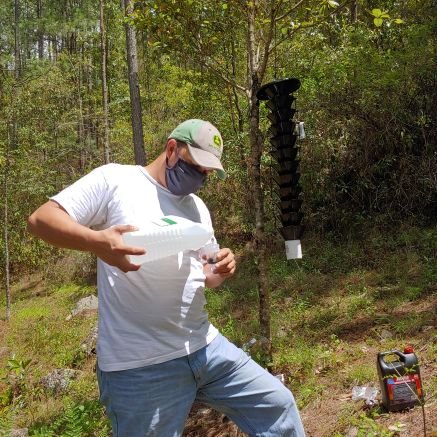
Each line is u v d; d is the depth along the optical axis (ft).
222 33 17.40
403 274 21.15
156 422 6.71
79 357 25.89
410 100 26.89
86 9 62.95
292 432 7.36
